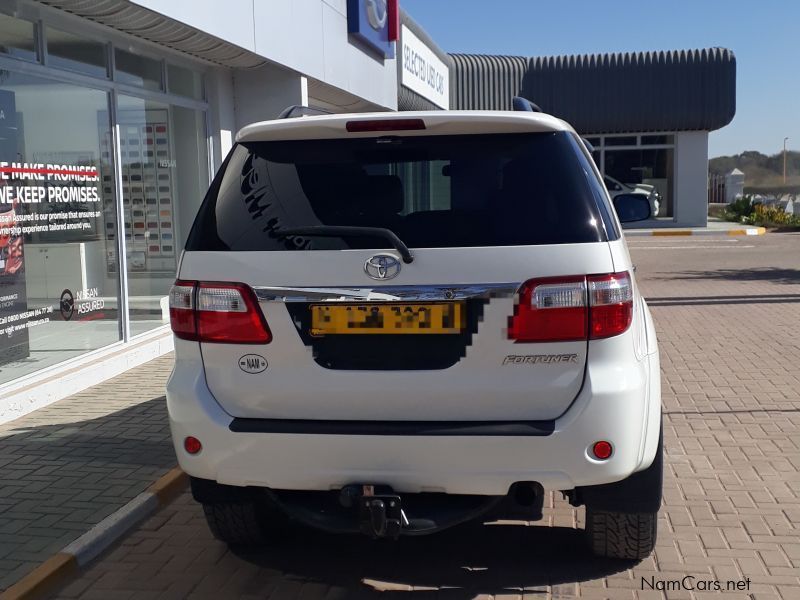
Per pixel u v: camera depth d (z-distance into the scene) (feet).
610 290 10.52
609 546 12.50
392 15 48.55
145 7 22.90
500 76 88.63
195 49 28.73
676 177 90.43
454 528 14.46
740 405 21.97
